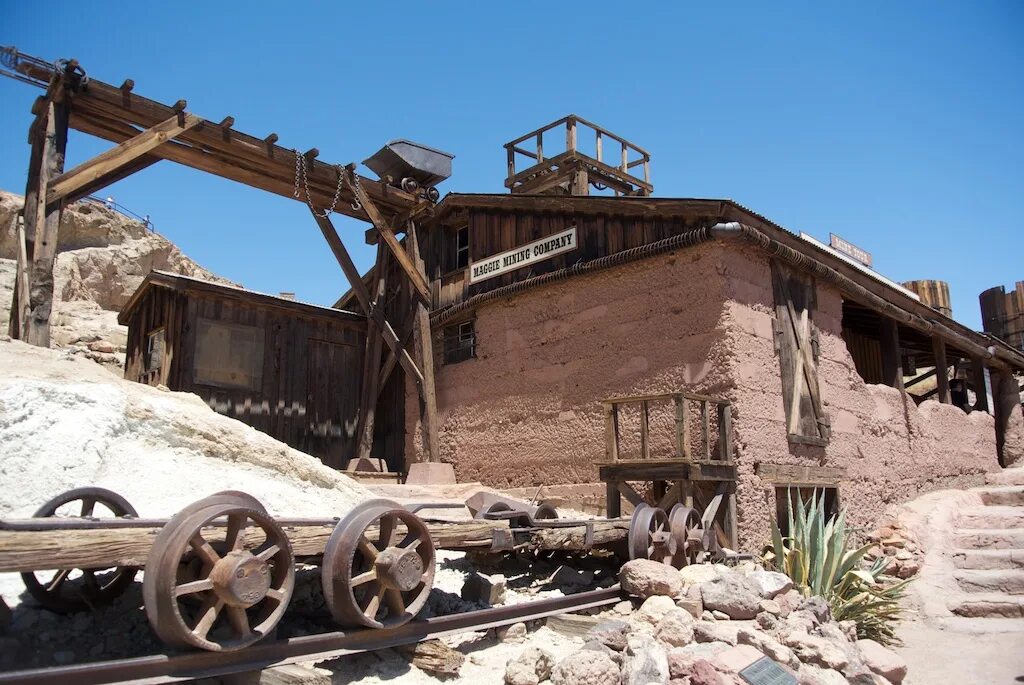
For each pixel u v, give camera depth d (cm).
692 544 771
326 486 852
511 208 1276
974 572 943
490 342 1271
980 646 753
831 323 1133
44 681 339
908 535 1070
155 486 681
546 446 1143
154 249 2886
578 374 1114
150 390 810
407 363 1391
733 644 576
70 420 675
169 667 380
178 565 388
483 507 782
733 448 909
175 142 1137
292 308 1380
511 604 643
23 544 364
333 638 454
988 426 1580
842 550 791
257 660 418
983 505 1260
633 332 1048
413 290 1416
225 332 1300
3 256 2594
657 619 613
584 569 828
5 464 617
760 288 1003
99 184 1092
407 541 514
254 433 820
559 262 1177
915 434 1289
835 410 1091
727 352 930
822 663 577
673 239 997
